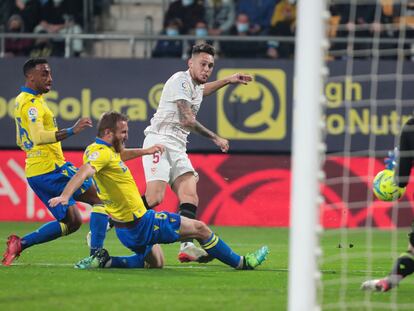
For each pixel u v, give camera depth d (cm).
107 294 2023
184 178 2944
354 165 4594
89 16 5450
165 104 2931
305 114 1572
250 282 2295
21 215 4722
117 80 4644
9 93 4659
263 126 4622
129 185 2467
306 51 1576
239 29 5134
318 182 1581
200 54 2891
